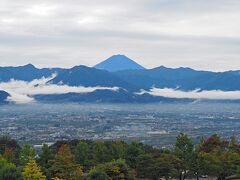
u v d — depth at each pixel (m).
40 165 98.25
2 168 85.88
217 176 103.94
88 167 103.12
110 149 106.25
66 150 98.19
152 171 99.56
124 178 90.25
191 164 101.25
